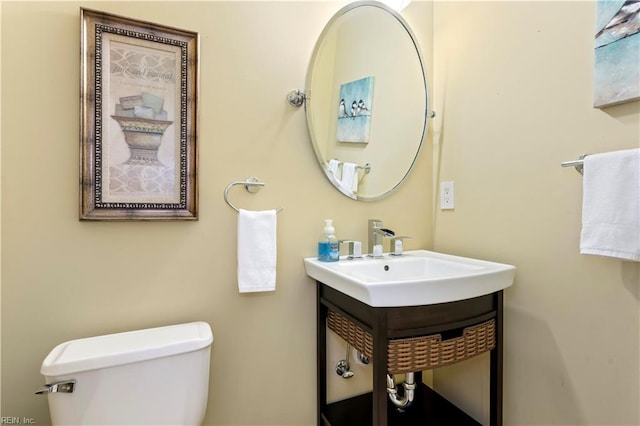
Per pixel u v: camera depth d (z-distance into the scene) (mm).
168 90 1014
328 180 1274
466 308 960
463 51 1331
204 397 926
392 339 867
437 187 1479
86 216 916
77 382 781
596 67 885
